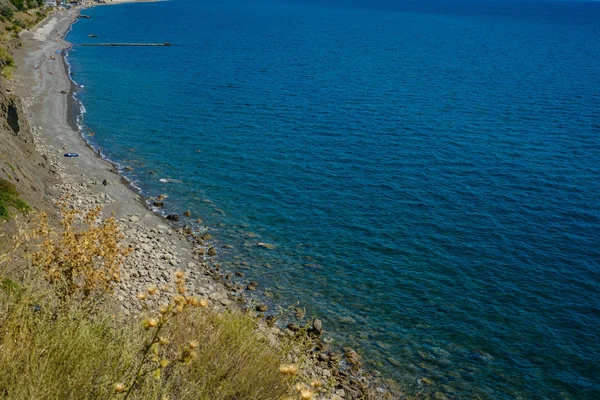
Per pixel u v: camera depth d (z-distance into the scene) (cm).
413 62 11469
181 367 749
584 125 6512
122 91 7356
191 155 4812
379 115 6631
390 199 4003
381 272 2927
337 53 12456
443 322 2505
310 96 7588
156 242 2938
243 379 782
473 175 4612
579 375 2206
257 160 4772
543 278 2966
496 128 6238
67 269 962
